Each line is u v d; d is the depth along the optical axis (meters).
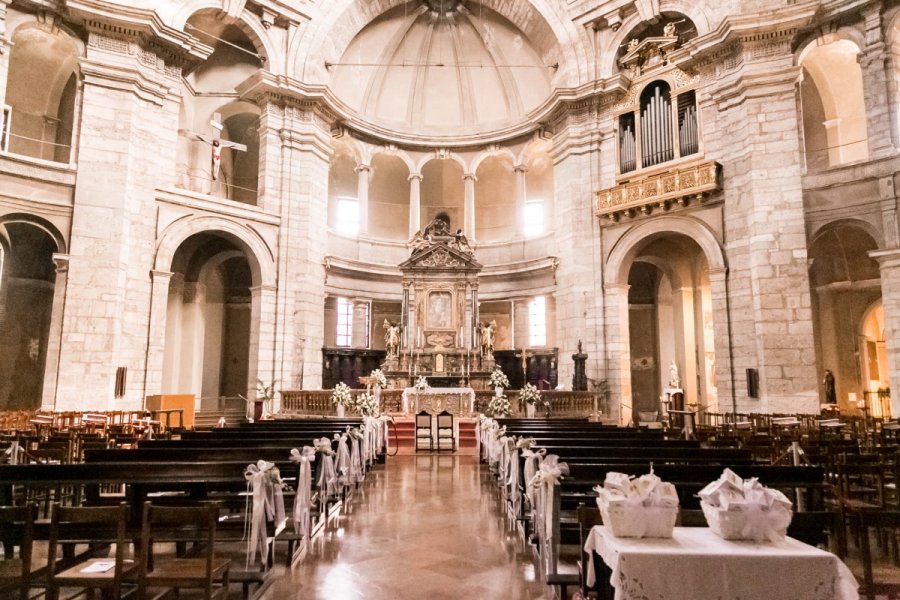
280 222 22.39
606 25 23.39
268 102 22.53
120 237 17.72
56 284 17.14
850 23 18.12
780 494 3.98
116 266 17.56
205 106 23.47
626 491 4.08
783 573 3.55
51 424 14.09
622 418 21.09
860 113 21.16
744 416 17.25
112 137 17.97
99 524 5.58
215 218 20.81
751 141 18.48
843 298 22.09
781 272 17.69
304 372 22.02
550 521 5.63
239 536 6.91
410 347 22.64
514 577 5.83
